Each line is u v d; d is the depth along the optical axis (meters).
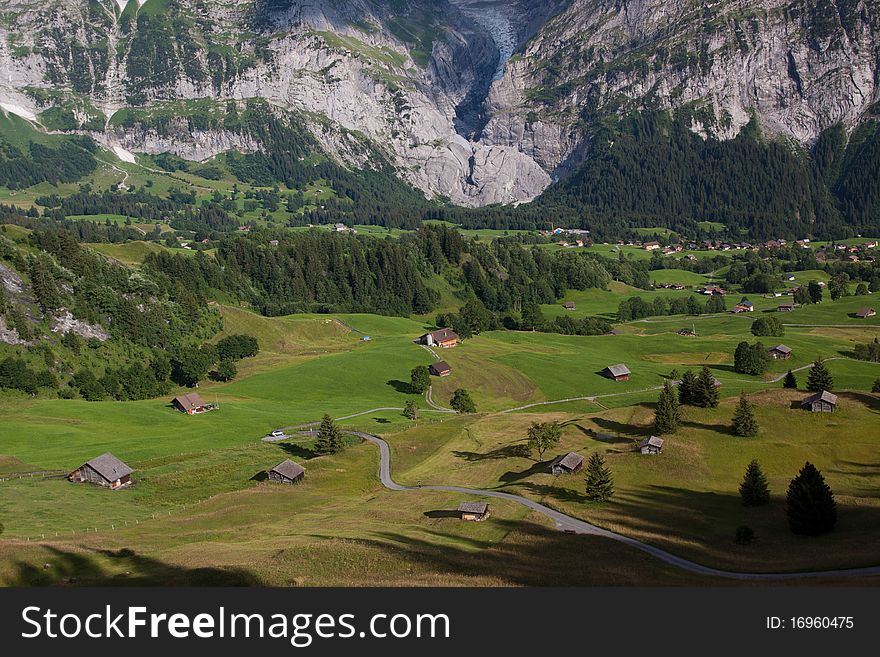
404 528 87.12
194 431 135.12
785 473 102.19
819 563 66.50
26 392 153.50
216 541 82.38
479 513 89.44
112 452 116.88
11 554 71.88
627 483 101.81
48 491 97.19
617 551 74.50
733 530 80.88
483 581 65.31
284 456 123.25
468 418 151.25
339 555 73.19
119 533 84.31
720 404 130.50
